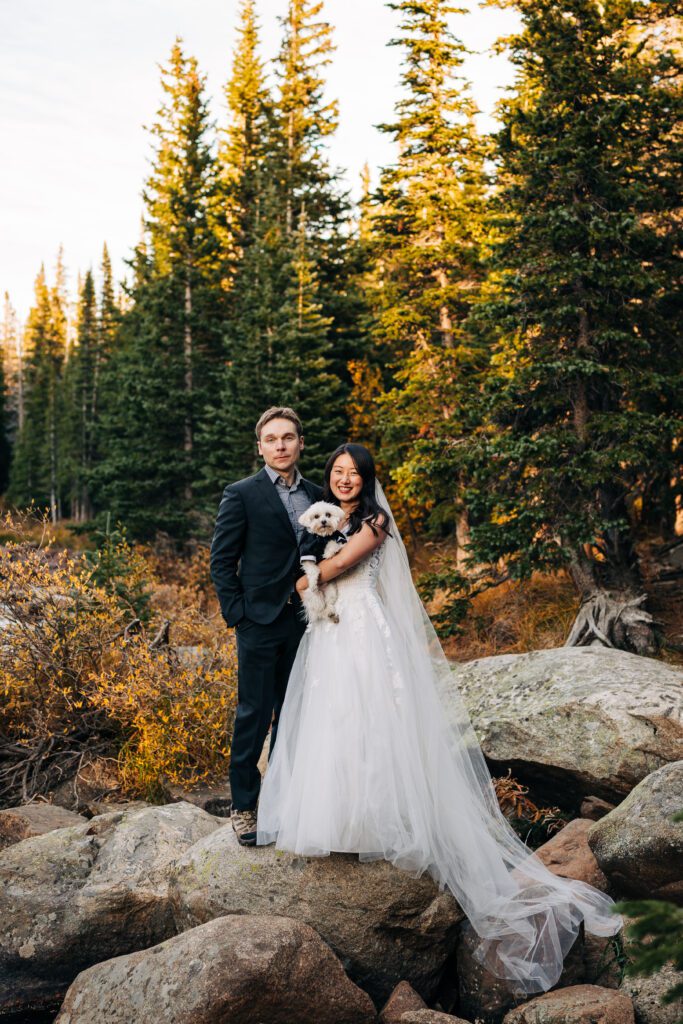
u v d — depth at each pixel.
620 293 9.10
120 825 5.39
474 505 9.45
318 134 23.50
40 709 7.80
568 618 10.19
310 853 3.90
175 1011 3.56
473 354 14.23
